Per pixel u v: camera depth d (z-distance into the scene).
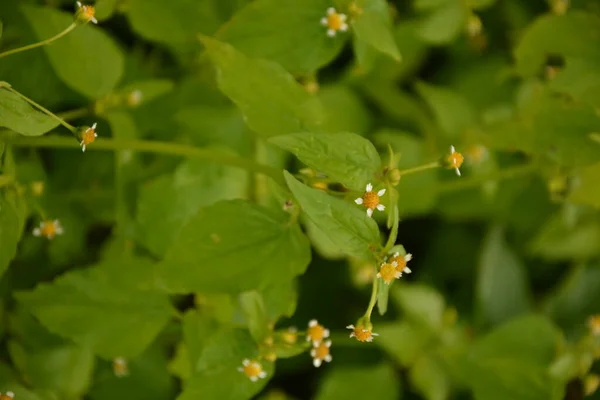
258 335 0.52
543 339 0.59
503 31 0.64
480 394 0.59
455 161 0.51
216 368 0.52
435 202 0.62
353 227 0.50
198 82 0.58
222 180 0.56
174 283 0.51
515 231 0.64
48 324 0.53
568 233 0.62
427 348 0.60
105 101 0.55
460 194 0.63
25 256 0.57
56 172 0.58
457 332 0.60
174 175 0.56
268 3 0.53
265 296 0.52
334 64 0.62
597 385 0.60
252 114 0.52
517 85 0.63
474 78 0.64
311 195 0.49
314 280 0.62
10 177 0.51
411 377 0.60
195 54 0.58
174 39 0.56
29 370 0.55
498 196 0.63
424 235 0.64
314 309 0.62
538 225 0.63
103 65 0.54
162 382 0.57
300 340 0.55
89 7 0.51
